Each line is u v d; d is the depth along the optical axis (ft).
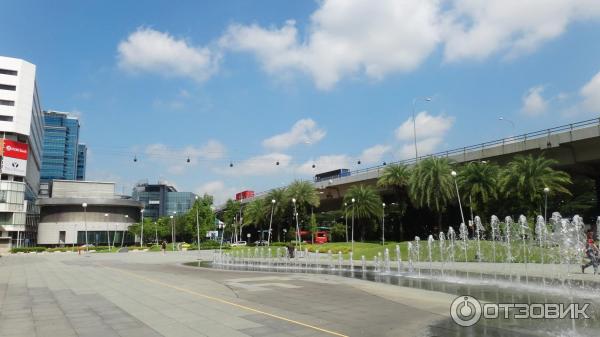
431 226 222.48
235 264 127.85
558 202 200.95
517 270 81.30
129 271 92.63
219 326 32.50
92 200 392.68
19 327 33.35
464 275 75.36
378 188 233.96
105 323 34.50
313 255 172.45
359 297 47.78
